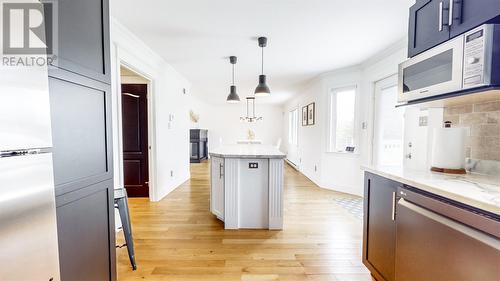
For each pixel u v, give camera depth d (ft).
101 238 4.56
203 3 6.86
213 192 9.95
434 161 5.38
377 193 5.48
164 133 13.05
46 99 3.03
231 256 6.92
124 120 12.36
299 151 21.75
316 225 9.21
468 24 4.16
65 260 3.64
